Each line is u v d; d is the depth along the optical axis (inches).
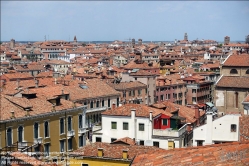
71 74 6643.7
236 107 3587.6
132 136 2768.2
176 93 5826.8
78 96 3863.2
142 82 5290.4
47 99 2898.6
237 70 3727.9
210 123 2431.1
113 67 7839.6
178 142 2637.8
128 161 1948.8
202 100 6023.6
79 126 3065.9
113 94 4313.5
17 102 2684.5
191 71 7155.5
